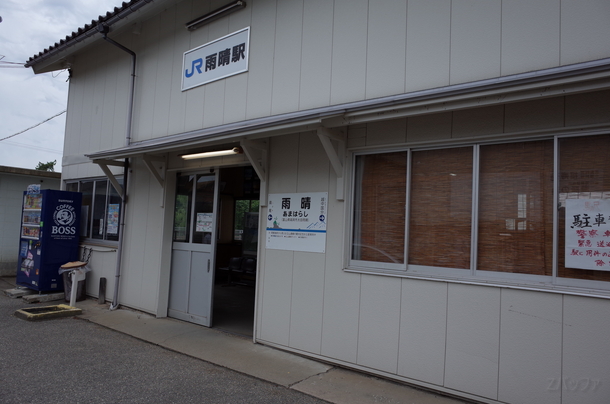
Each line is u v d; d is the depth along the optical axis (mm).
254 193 10664
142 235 7512
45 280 8227
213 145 6113
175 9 7207
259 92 5766
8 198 11336
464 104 3500
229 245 11164
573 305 3293
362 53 4707
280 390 4062
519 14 3686
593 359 3191
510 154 3834
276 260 5348
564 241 3498
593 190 3391
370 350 4359
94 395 3875
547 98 3457
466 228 4023
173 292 7074
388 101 3820
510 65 3705
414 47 4301
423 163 4332
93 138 8891
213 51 6480
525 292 3500
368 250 4645
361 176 4781
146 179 7582
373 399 3840
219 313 7359
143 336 5879
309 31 5254
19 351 5020
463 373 3760
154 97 7457
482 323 3689
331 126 4352
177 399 3832
